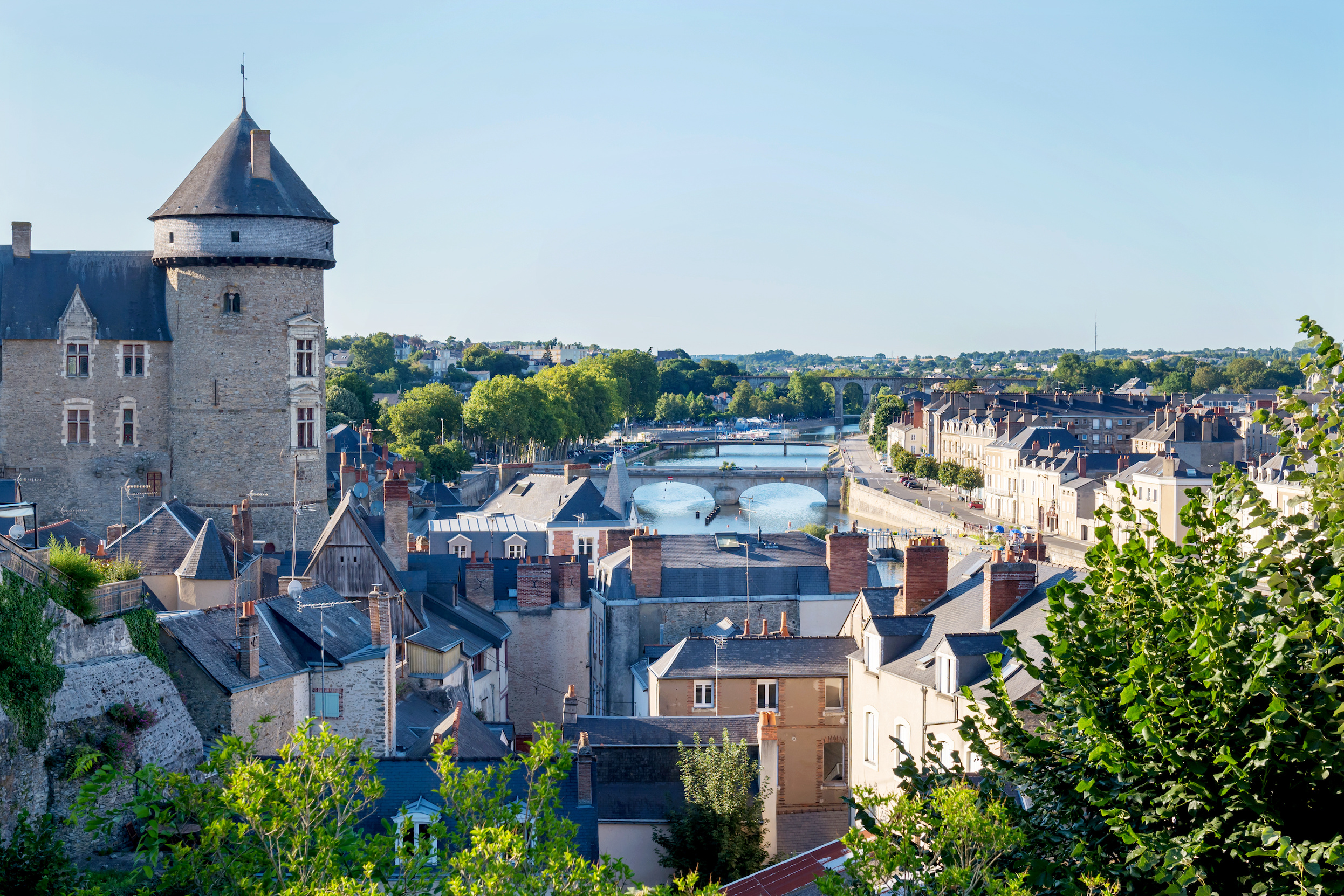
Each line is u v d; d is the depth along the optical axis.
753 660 61.69
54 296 82.62
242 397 82.00
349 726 50.00
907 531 177.75
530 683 79.81
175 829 26.05
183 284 82.00
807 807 60.75
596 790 49.53
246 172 82.12
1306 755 19.17
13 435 81.81
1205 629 20.09
